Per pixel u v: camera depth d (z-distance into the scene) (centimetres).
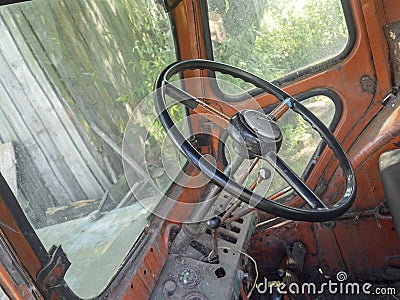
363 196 231
